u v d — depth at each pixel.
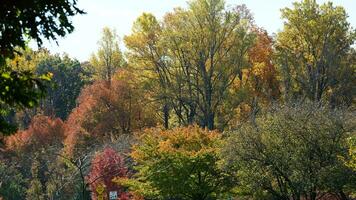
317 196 37.28
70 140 57.75
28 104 8.74
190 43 57.91
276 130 32.72
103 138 59.72
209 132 39.84
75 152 53.56
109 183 41.84
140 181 40.12
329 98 60.12
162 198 39.88
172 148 37.06
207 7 57.41
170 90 60.09
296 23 59.03
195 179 37.25
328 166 30.52
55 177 45.19
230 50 59.03
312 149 31.58
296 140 32.12
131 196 42.47
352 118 32.47
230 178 36.56
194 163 36.66
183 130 39.41
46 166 48.97
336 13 58.53
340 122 31.61
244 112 59.06
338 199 36.03
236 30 58.41
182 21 58.78
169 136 39.09
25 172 55.47
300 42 59.66
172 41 58.19
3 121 8.83
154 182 37.31
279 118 32.97
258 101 59.81
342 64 59.62
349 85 59.88
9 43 8.63
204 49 58.31
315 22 57.94
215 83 59.66
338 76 59.72
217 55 59.53
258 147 32.75
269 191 33.06
